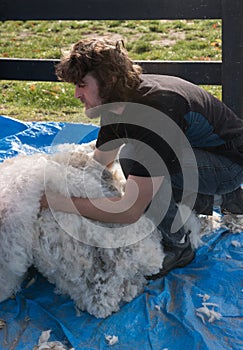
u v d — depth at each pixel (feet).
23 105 23.07
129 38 31.68
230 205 12.55
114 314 10.21
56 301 10.66
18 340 9.75
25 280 11.19
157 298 10.55
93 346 9.55
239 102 16.87
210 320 9.95
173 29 33.06
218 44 29.40
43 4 17.89
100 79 9.41
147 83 9.90
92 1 17.49
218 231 12.66
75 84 9.68
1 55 29.55
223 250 12.04
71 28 34.47
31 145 16.53
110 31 33.42
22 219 9.79
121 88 9.52
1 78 19.10
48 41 31.94
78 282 10.21
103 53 9.36
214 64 17.15
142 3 17.12
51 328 10.02
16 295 10.82
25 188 9.98
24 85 25.02
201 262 11.69
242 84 16.67
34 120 21.43
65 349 9.50
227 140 11.42
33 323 10.12
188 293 10.68
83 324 10.03
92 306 10.17
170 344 9.55
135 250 10.36
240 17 15.88
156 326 9.93
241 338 9.55
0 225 9.89
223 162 11.66
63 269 10.15
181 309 10.24
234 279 11.03
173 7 16.93
